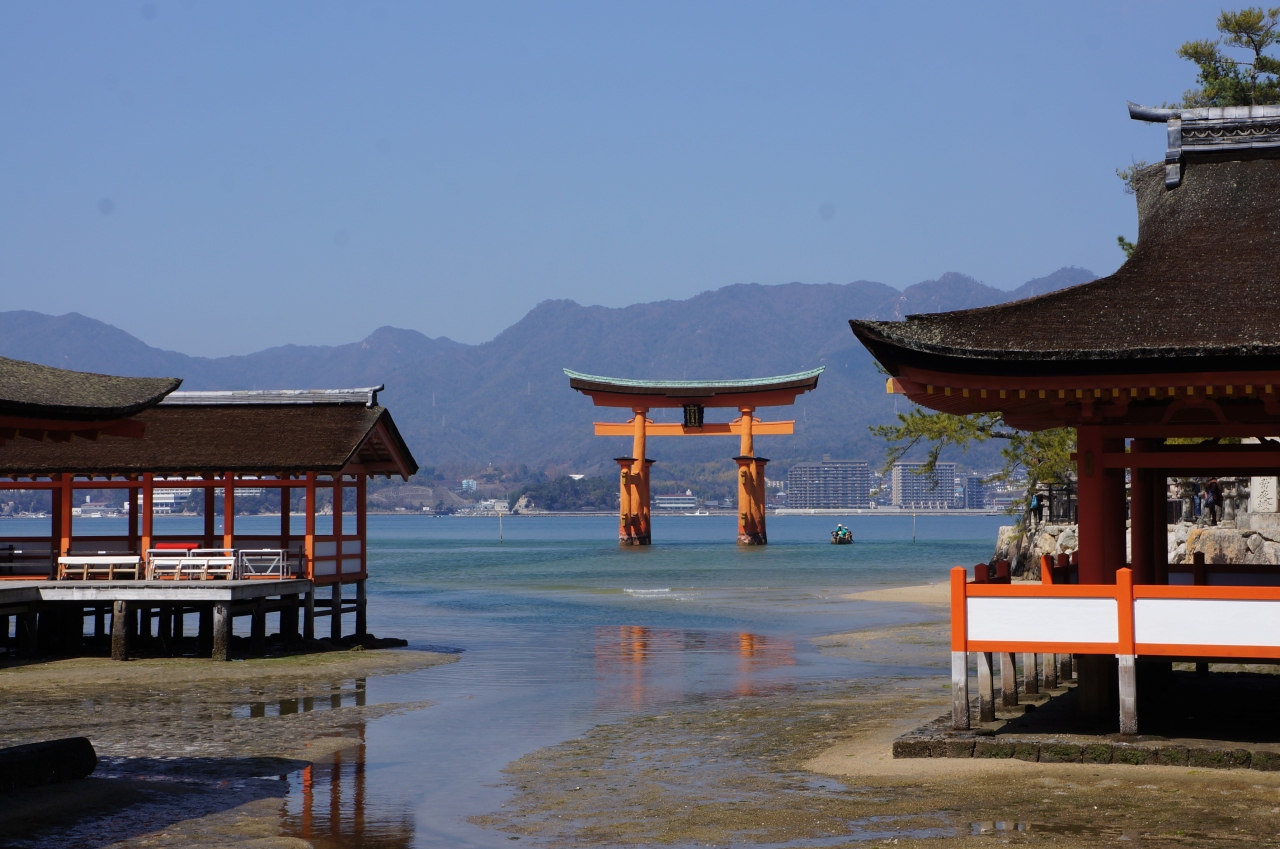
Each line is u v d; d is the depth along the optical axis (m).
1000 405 17.34
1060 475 57.22
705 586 72.56
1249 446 18.11
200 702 25.39
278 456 33.66
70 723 22.64
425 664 32.31
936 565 98.31
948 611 50.75
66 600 31.77
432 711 23.97
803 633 42.28
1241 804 13.35
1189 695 20.83
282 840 13.62
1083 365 15.04
